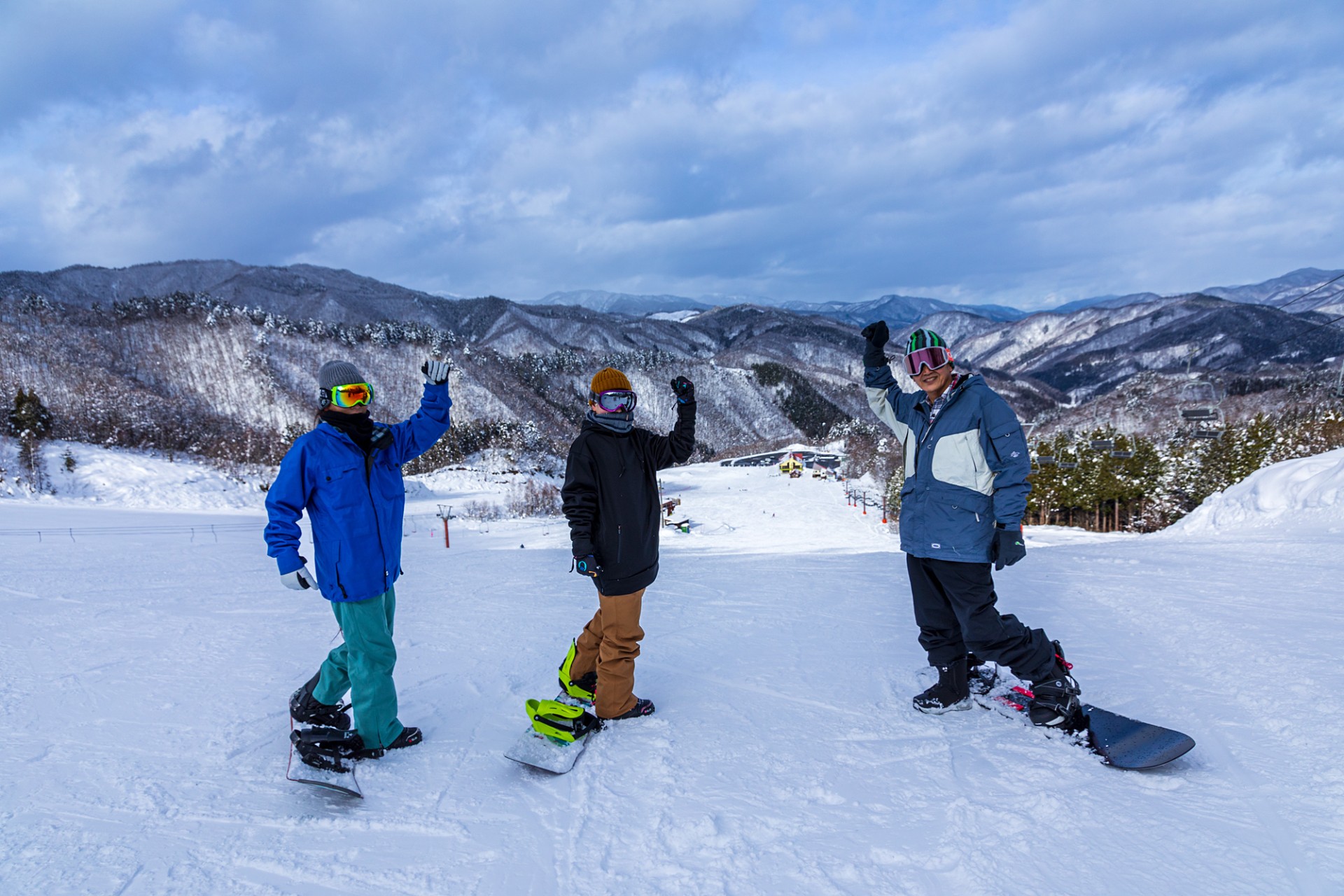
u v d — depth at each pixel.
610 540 2.86
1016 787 2.22
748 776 2.39
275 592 7.95
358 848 2.07
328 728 2.48
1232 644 3.60
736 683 3.42
